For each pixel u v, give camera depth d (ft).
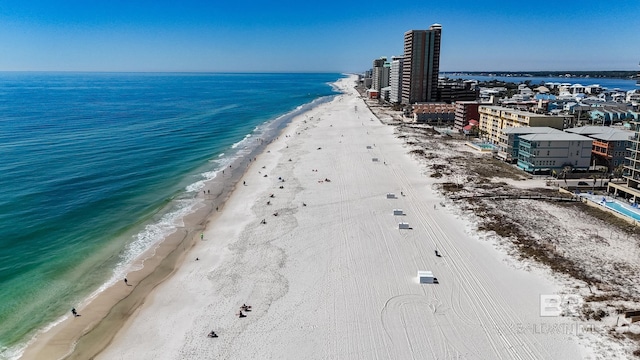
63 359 137.08
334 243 219.00
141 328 152.15
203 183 324.39
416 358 136.15
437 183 324.19
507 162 387.14
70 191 295.48
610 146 342.23
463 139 507.30
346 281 181.78
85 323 155.22
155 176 339.98
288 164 384.47
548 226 237.66
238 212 263.90
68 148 425.69
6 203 266.36
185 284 180.45
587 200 274.16
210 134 535.60
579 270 188.96
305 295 171.22
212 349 140.56
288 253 207.72
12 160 369.91
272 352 138.92
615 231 230.48
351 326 151.74
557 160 345.72
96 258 203.51
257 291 174.29
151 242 221.66
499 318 155.84
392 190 307.78
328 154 426.51
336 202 281.54
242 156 417.49
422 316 157.28
